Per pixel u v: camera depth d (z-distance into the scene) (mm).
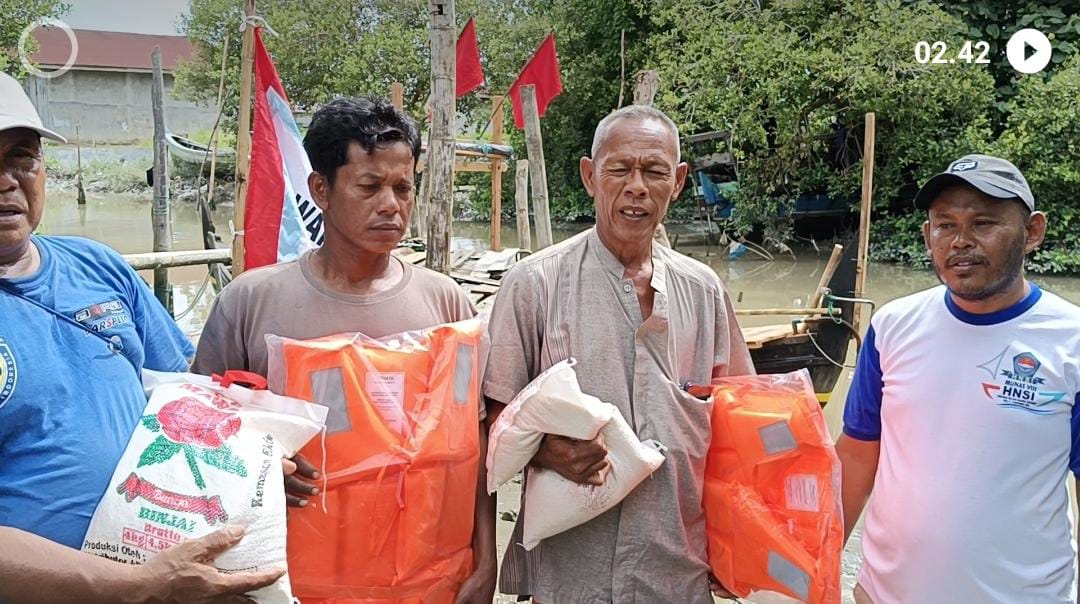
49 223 19922
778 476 2014
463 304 2203
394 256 2168
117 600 1476
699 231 18984
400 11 23766
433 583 1828
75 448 1592
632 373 2072
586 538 2059
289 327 1965
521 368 2119
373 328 1995
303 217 4773
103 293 1804
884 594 2107
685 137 16062
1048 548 1911
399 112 1984
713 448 2105
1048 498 1911
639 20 19812
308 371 1790
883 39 14367
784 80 14695
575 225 21344
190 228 19016
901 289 12570
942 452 1993
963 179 1887
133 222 20297
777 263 15531
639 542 2016
